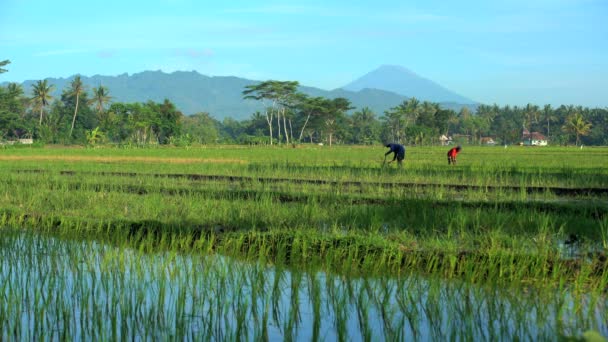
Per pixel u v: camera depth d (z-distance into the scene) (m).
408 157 35.41
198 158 34.66
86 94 103.06
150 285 6.78
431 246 7.92
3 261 8.13
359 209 10.77
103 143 76.31
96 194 13.86
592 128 140.88
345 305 5.91
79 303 6.21
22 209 12.34
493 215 9.84
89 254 8.43
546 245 7.55
